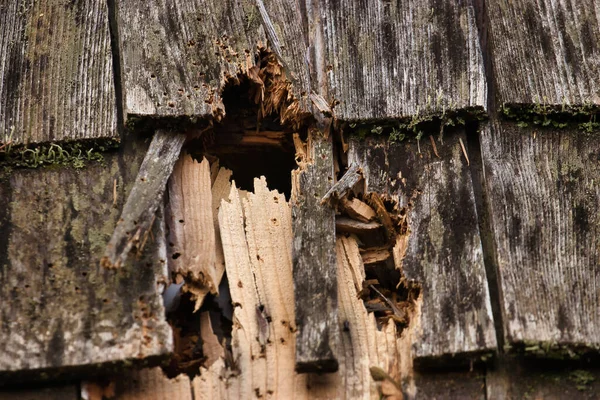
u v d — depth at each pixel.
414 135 8.62
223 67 8.68
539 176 8.34
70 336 7.34
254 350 7.65
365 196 8.36
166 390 7.45
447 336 7.47
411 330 7.64
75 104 8.52
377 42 9.00
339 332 7.68
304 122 8.73
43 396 7.36
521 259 7.84
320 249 7.98
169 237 8.09
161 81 8.53
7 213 8.02
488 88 8.87
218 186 8.73
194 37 8.80
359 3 9.21
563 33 9.05
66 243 7.88
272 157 9.22
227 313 7.97
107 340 7.31
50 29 8.95
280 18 9.09
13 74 8.70
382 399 7.43
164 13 8.91
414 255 7.96
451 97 8.63
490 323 7.49
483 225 8.14
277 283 8.00
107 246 7.57
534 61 8.87
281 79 8.77
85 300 7.53
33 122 8.44
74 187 8.18
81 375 7.32
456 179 8.33
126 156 8.34
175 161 8.21
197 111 8.39
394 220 8.29
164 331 7.34
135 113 8.31
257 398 7.47
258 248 8.16
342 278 8.07
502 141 8.53
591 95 8.71
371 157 8.51
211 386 7.50
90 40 8.87
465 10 9.10
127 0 9.01
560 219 8.09
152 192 7.89
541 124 8.64
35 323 7.43
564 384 7.43
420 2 9.18
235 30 8.88
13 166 8.28
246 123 8.98
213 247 8.10
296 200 8.29
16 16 9.05
